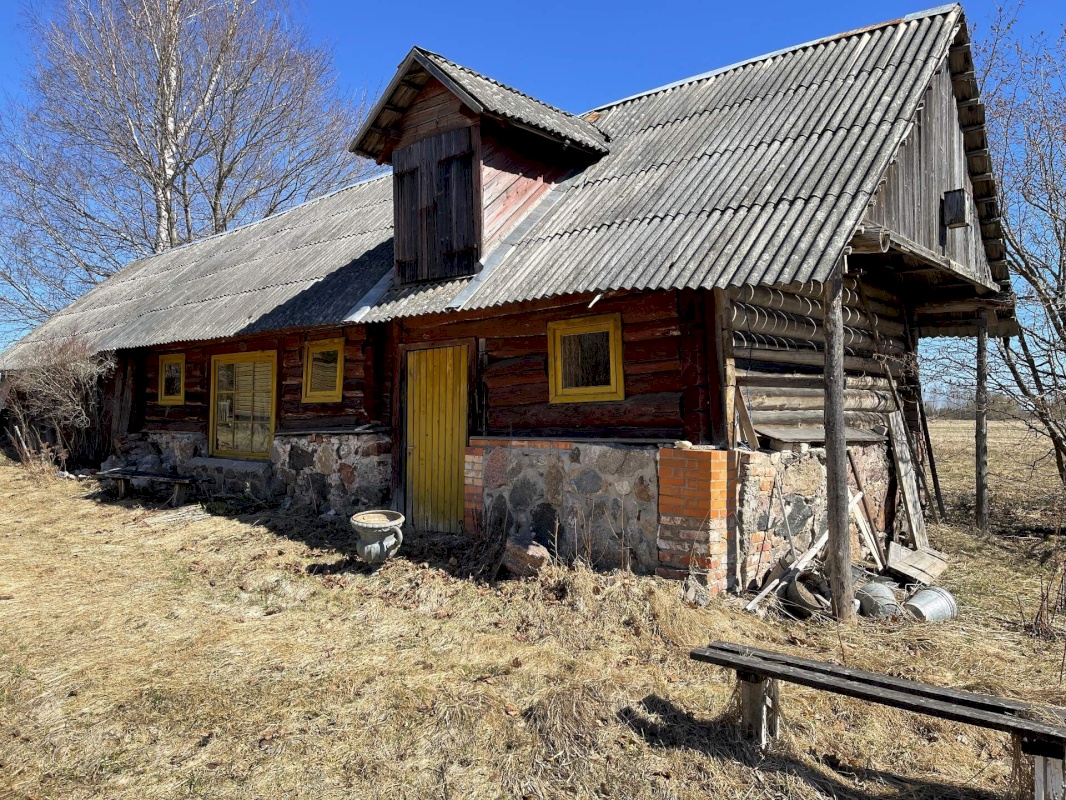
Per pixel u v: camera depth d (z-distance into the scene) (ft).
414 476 27.89
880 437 26.22
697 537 18.99
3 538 27.89
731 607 18.45
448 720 12.92
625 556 20.30
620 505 20.71
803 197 19.58
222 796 10.89
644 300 20.92
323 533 27.20
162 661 15.83
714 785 10.99
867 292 26.66
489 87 27.48
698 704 13.50
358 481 29.89
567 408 22.82
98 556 25.08
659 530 19.81
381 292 28.94
